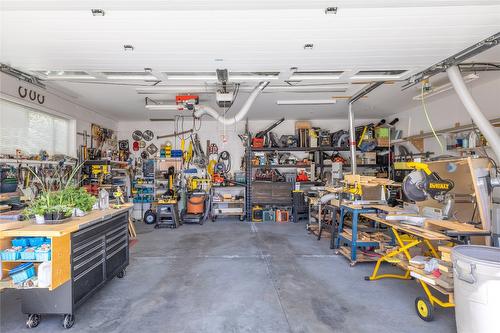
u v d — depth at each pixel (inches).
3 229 84.4
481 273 70.8
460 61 126.5
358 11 87.1
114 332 88.7
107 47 112.8
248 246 186.7
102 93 194.5
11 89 157.8
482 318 70.9
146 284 125.3
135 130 301.9
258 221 275.7
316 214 232.5
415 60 127.7
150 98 209.2
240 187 298.8
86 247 100.2
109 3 81.1
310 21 93.2
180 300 110.2
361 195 156.3
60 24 94.1
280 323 94.0
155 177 288.4
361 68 138.9
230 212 280.7
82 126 233.5
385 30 99.7
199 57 123.5
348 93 199.5
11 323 93.4
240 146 305.4
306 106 241.1
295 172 297.7
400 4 82.7
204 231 232.7
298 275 135.6
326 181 258.8
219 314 99.7
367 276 131.9
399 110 258.1
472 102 129.3
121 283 126.5
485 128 127.3
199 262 154.6
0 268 83.9
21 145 172.9
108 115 271.9
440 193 110.3
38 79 159.2
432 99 217.2
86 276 99.9
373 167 289.0
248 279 130.7
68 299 90.2
